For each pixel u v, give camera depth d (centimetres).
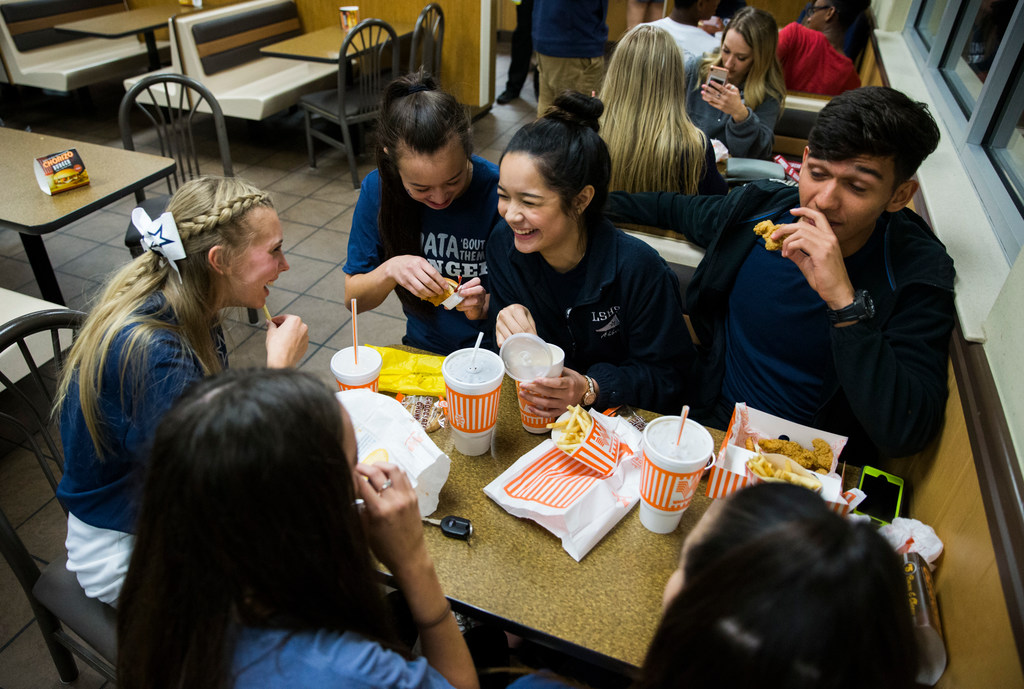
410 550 85
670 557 103
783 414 151
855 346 119
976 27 241
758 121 282
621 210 187
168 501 62
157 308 111
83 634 118
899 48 321
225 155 295
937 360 122
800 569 48
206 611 65
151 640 68
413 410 129
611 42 638
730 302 160
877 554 49
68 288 306
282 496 62
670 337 140
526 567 100
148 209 240
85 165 250
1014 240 143
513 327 130
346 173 429
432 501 107
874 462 147
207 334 118
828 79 356
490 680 113
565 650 91
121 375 104
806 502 54
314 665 67
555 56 416
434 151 139
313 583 66
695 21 347
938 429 120
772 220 149
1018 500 84
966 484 103
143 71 534
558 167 120
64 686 158
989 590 86
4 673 161
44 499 205
